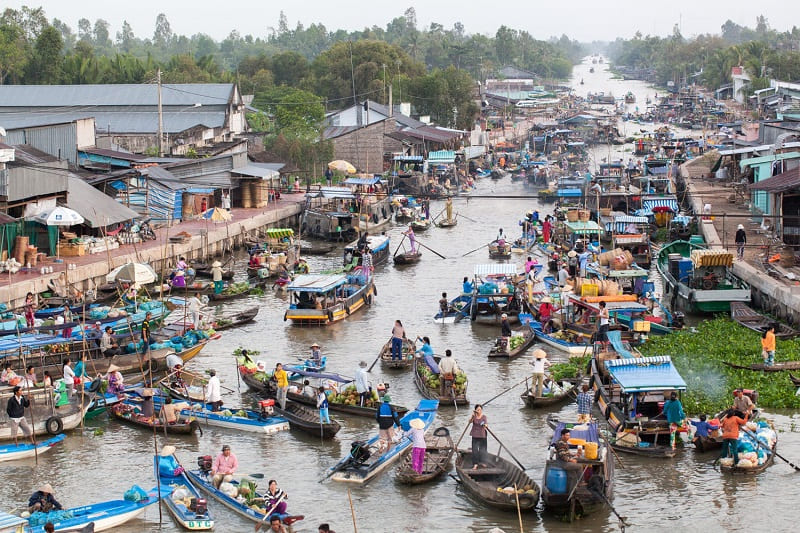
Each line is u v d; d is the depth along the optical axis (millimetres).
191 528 30609
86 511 30969
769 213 74500
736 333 51094
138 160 83312
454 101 167875
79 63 160000
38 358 44562
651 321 52562
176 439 38844
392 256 79688
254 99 153000
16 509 32156
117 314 51906
